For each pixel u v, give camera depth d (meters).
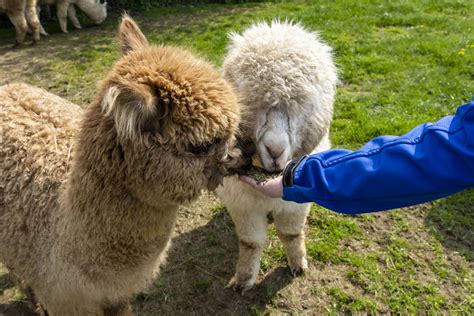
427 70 7.10
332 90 3.17
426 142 1.90
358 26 9.34
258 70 2.79
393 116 5.85
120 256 2.43
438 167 1.84
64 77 7.49
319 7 10.95
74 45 9.45
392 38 8.54
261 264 3.96
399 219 4.35
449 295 3.59
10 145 2.81
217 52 8.40
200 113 2.12
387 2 10.92
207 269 3.95
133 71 2.11
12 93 3.12
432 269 3.81
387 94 6.46
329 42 8.40
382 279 3.74
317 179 2.21
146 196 2.25
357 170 2.08
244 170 2.47
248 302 3.63
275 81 2.73
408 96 6.38
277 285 3.76
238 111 2.31
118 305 3.04
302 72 2.83
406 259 3.92
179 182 2.20
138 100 1.90
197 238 4.27
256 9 11.96
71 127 2.94
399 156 1.96
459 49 7.77
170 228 2.56
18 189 2.73
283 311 3.54
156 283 3.79
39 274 2.72
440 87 6.55
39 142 2.80
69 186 2.38
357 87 6.75
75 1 10.98
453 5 10.70
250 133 2.80
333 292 3.65
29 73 7.72
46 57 8.59
